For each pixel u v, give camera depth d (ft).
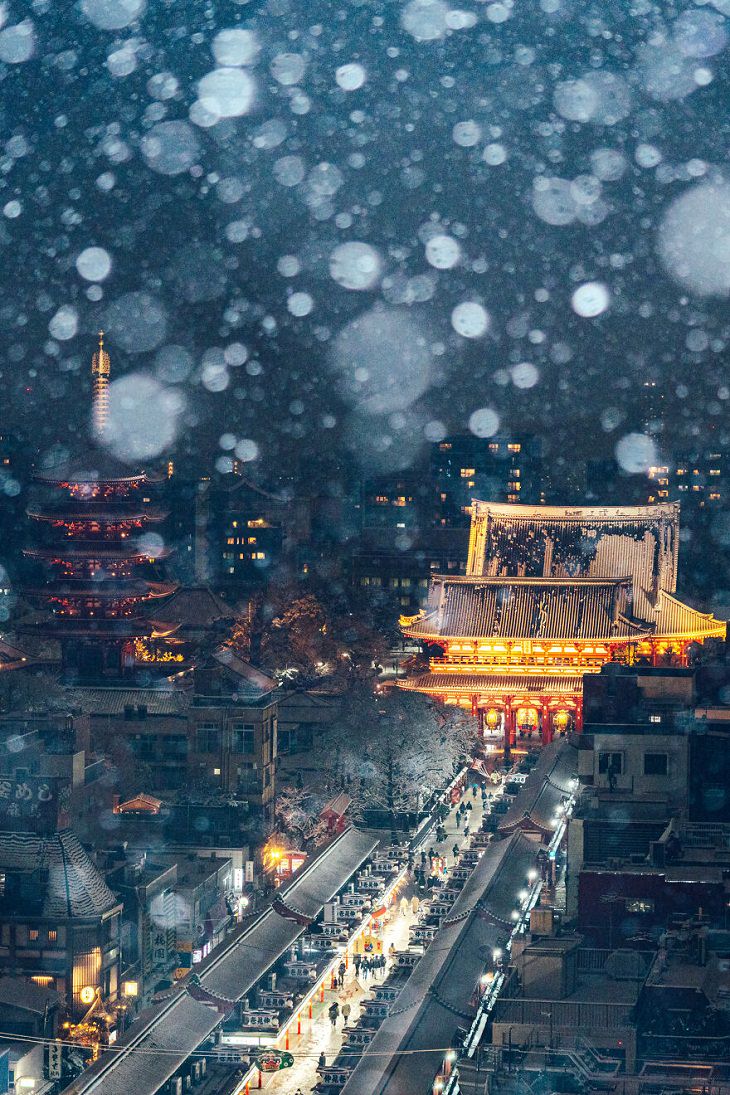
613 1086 368.68
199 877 640.17
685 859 510.99
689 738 572.51
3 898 561.02
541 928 469.57
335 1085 473.26
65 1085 499.10
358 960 598.34
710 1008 406.62
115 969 575.38
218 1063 502.38
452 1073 417.28
